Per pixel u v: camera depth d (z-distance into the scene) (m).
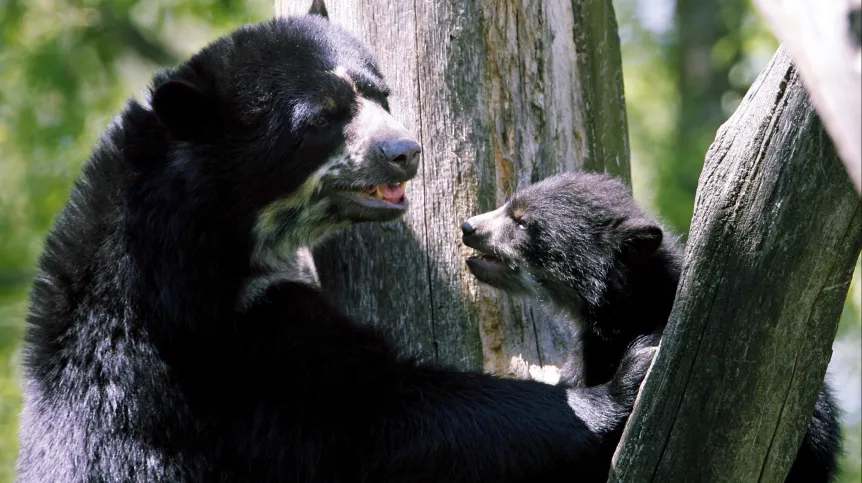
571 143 11.77
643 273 11.11
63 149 24.22
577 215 11.38
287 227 10.57
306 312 10.49
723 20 30.17
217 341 10.05
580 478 9.76
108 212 10.10
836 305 7.26
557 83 11.53
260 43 10.50
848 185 6.83
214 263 10.09
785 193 7.02
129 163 10.14
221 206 10.15
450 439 9.82
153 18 24.14
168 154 10.09
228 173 10.16
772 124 7.05
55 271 10.28
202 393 9.99
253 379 10.10
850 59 4.71
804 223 6.99
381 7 11.22
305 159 10.28
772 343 7.30
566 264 11.34
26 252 25.27
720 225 7.31
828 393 10.46
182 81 9.91
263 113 10.22
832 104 4.74
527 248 11.36
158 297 9.88
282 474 10.02
